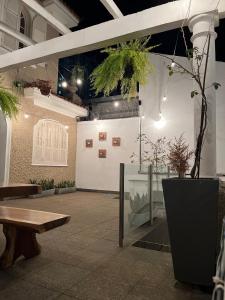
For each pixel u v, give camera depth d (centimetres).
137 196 383
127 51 232
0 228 380
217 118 796
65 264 252
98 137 1000
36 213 259
